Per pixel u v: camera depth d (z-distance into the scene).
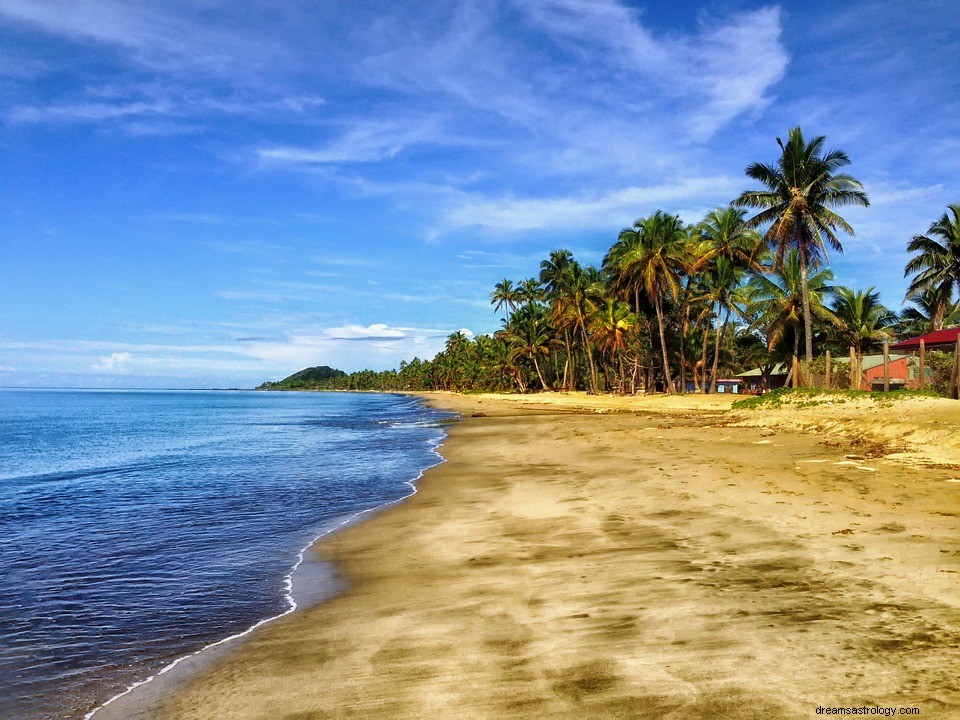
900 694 4.05
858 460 14.13
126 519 13.38
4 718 4.92
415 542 10.05
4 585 8.62
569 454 20.33
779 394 28.92
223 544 10.83
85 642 6.52
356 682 4.99
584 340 75.38
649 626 5.53
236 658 5.84
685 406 45.31
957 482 11.03
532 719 4.09
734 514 9.84
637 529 9.45
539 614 6.14
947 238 41.34
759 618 5.51
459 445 27.41
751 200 37.25
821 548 7.58
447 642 5.62
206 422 61.94
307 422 58.56
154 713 4.86
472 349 129.00
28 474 22.75
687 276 56.25
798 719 3.84
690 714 3.98
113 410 98.75
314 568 9.01
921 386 22.14
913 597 5.75
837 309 52.75
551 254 75.62
